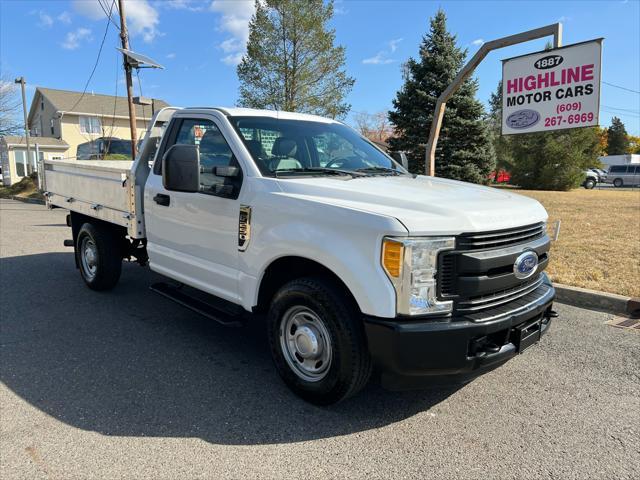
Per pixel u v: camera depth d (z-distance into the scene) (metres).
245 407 3.46
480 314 3.05
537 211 3.59
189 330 4.98
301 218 3.32
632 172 44.59
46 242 10.07
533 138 31.02
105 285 6.09
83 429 3.16
